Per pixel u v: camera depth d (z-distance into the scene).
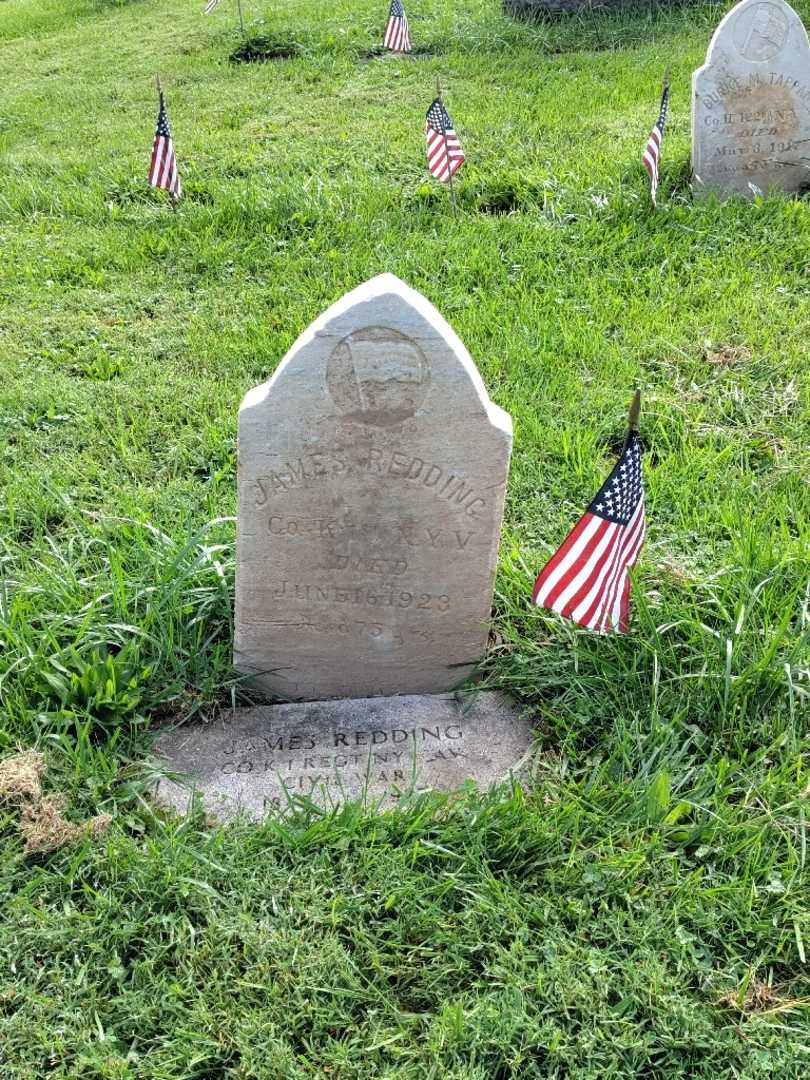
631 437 1.61
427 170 3.94
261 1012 1.41
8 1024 1.40
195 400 2.63
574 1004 1.42
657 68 4.83
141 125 4.81
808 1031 1.40
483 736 1.81
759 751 1.70
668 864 1.57
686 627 1.89
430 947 1.50
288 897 1.55
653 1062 1.37
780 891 1.53
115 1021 1.42
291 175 4.00
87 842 1.59
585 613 1.75
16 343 2.95
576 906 1.52
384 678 1.91
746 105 3.52
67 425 2.58
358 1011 1.44
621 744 1.71
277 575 1.79
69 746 1.70
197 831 1.64
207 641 1.89
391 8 4.66
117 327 3.04
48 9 7.39
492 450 1.68
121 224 3.71
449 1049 1.38
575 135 4.14
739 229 3.37
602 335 2.84
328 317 1.58
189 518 2.17
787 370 2.69
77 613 1.92
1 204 3.90
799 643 1.78
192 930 1.50
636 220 3.44
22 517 2.24
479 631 1.88
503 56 5.25
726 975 1.45
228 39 6.02
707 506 2.22
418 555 1.78
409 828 1.60
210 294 3.20
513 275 3.19
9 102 5.39
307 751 1.78
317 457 1.68
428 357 1.61
